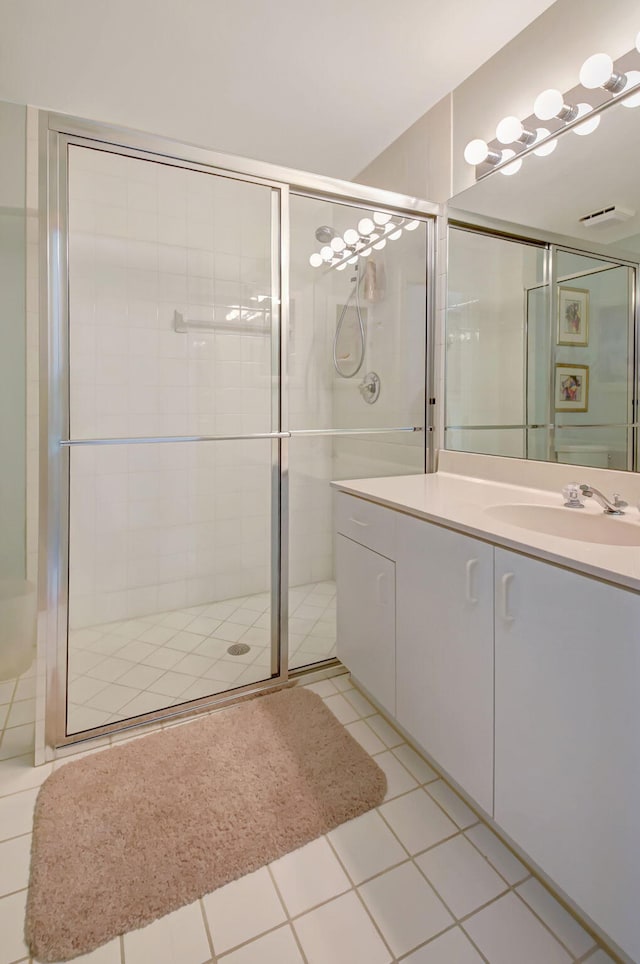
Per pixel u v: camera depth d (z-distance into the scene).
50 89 1.97
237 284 1.99
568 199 1.57
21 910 1.05
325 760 1.51
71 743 1.59
